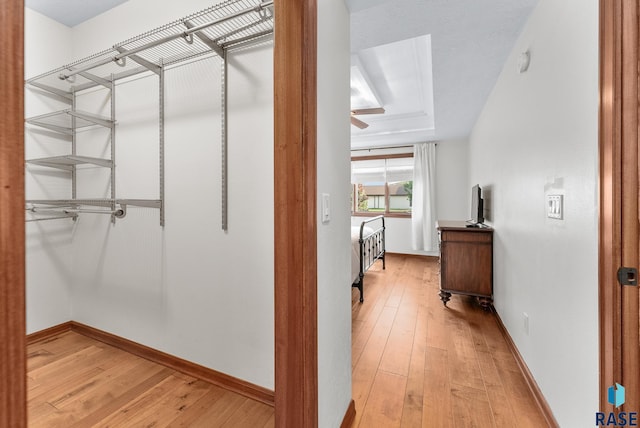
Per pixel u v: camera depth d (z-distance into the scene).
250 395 1.61
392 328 2.52
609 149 0.93
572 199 1.23
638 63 0.89
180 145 1.80
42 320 2.24
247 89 1.58
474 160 4.18
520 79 1.95
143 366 1.89
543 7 1.54
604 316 0.95
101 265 2.20
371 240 3.94
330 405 1.22
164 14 1.83
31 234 2.20
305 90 0.93
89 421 1.45
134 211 2.01
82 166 2.27
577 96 1.18
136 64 1.97
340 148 1.38
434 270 4.58
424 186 5.42
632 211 0.90
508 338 2.22
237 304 1.65
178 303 1.84
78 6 2.06
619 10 0.90
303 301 0.93
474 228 2.89
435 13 1.70
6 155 0.32
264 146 1.55
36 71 2.15
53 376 1.79
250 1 1.52
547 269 1.48
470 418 1.47
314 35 1.00
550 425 1.40
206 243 1.73
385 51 2.61
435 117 3.79
